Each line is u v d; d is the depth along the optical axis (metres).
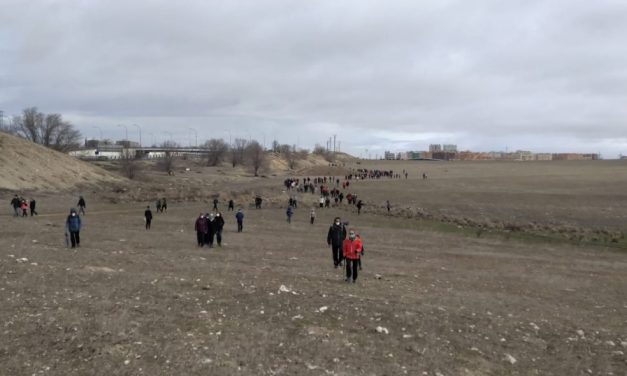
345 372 9.02
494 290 18.55
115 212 50.94
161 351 9.35
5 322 10.44
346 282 17.36
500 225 48.59
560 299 17.70
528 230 46.25
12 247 21.27
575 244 38.41
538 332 12.66
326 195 70.12
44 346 9.37
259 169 152.00
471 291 17.89
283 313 12.20
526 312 14.88
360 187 88.94
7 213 45.72
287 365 9.13
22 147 80.00
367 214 55.66
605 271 25.88
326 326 11.54
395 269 22.09
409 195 74.81
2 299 12.01
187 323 11.00
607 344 12.12
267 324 11.31
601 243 39.44
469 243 36.00
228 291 14.09
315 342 10.36
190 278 16.00
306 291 14.91
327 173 148.25
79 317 10.93
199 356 9.23
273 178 126.75
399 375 9.12
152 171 124.00
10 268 15.58
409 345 10.73
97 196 67.12
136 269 17.50
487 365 10.12
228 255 23.53
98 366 8.62
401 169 176.12
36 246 22.42
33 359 8.83
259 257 23.39
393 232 41.00
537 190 80.81
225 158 169.50
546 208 59.50
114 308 11.71
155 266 18.44
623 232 45.38
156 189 77.00
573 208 59.06
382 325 11.93
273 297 13.60
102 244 25.16
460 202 66.00
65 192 69.94
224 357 9.28
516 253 31.94
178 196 67.94
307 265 21.50
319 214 54.03
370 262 24.08
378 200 70.12
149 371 8.52
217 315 11.71
